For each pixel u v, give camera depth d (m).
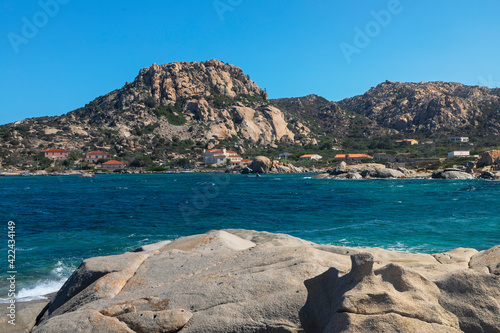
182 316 5.84
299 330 5.41
